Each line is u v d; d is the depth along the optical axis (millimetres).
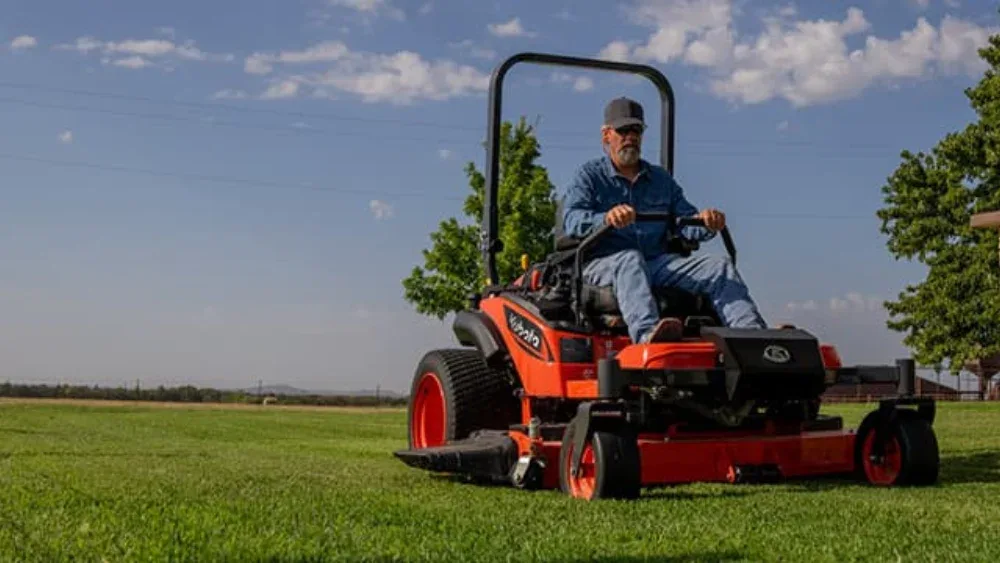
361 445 10383
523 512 3982
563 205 5793
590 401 5082
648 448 4754
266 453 8602
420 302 24219
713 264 5340
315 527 3545
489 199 6434
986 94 28438
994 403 21906
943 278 30281
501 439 5230
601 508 4098
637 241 5723
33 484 5172
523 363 5559
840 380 4938
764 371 4598
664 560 2928
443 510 4055
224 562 2930
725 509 4016
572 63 6484
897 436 4941
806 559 2936
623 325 5324
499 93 6410
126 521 3701
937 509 3969
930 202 31547
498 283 6395
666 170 6438
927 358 30000
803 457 5105
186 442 10859
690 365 4688
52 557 3035
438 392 6578
